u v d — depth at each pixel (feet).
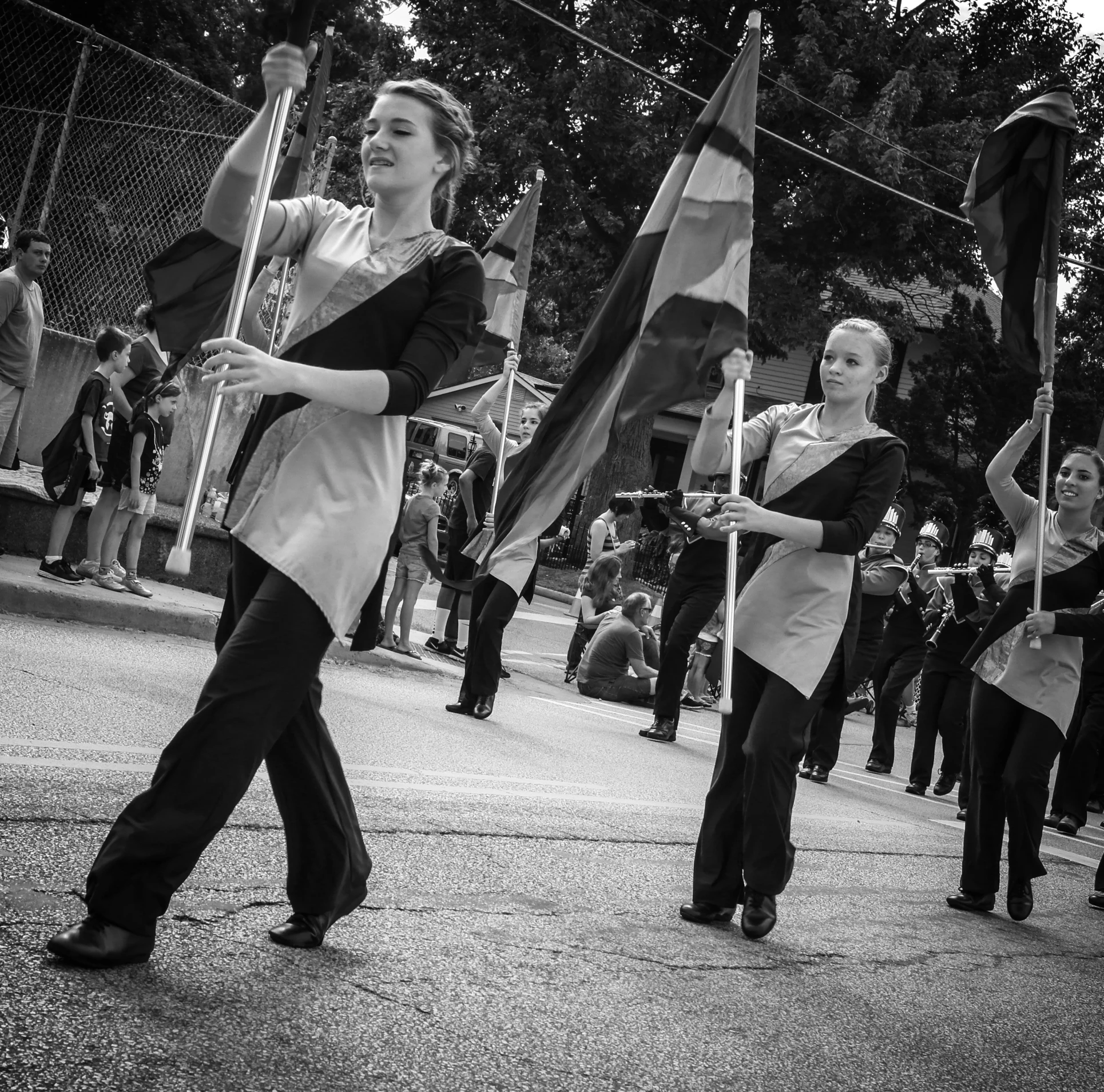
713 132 15.94
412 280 10.19
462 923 12.55
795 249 89.51
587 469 17.04
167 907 9.48
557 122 84.33
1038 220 19.65
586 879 15.33
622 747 28.12
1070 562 19.01
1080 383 100.78
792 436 15.14
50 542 28.81
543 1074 9.21
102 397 28.84
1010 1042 12.18
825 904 16.63
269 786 16.37
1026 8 95.50
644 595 40.34
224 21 97.19
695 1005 11.47
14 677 20.29
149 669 23.93
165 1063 7.97
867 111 86.63
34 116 42.01
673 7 90.68
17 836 12.10
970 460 105.29
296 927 10.82
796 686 14.24
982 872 17.98
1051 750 18.02
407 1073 8.70
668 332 15.80
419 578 36.01
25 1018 8.16
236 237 10.14
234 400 43.73
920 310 115.55
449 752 22.54
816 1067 10.50
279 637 9.53
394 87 10.51
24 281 31.07
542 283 102.58
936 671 32.30
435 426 91.04
